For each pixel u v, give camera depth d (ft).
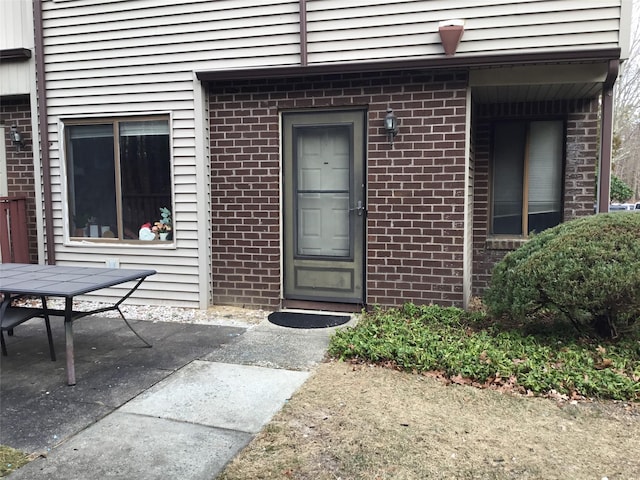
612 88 16.52
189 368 13.42
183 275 19.86
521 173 20.86
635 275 12.55
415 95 17.21
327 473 8.50
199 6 18.78
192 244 19.62
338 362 13.58
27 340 16.06
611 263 12.93
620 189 52.60
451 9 16.53
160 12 19.22
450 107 16.96
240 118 18.90
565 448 9.21
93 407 11.16
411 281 17.71
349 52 17.48
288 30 18.01
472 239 20.74
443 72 16.96
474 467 8.61
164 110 19.48
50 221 21.24
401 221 17.65
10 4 21.01
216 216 19.48
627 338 14.11
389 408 10.82
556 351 13.44
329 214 18.72
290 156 18.86
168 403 11.31
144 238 20.49
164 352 14.73
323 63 17.74
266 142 18.70
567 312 14.07
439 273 17.44
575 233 13.97
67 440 9.74
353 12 17.34
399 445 9.32
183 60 19.10
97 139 20.81
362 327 15.52
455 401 11.14
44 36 20.67
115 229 20.92
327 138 18.51
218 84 19.04
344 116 18.17
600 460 8.81
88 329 17.22
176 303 20.04
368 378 12.44
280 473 8.52
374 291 18.11
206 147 19.30
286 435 9.77
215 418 10.56
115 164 20.57
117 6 19.66
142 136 20.17
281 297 19.34
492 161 21.03
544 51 15.84
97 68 20.15
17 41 21.04
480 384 11.94
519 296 14.10
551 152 20.52
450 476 8.37
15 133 21.99
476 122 20.65
